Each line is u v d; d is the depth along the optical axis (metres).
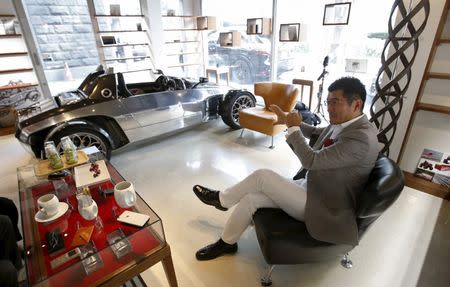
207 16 4.98
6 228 1.26
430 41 1.90
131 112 2.68
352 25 3.31
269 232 1.20
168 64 5.39
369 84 3.33
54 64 4.61
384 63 1.94
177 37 5.43
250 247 1.62
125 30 4.77
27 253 1.11
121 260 1.11
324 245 1.19
